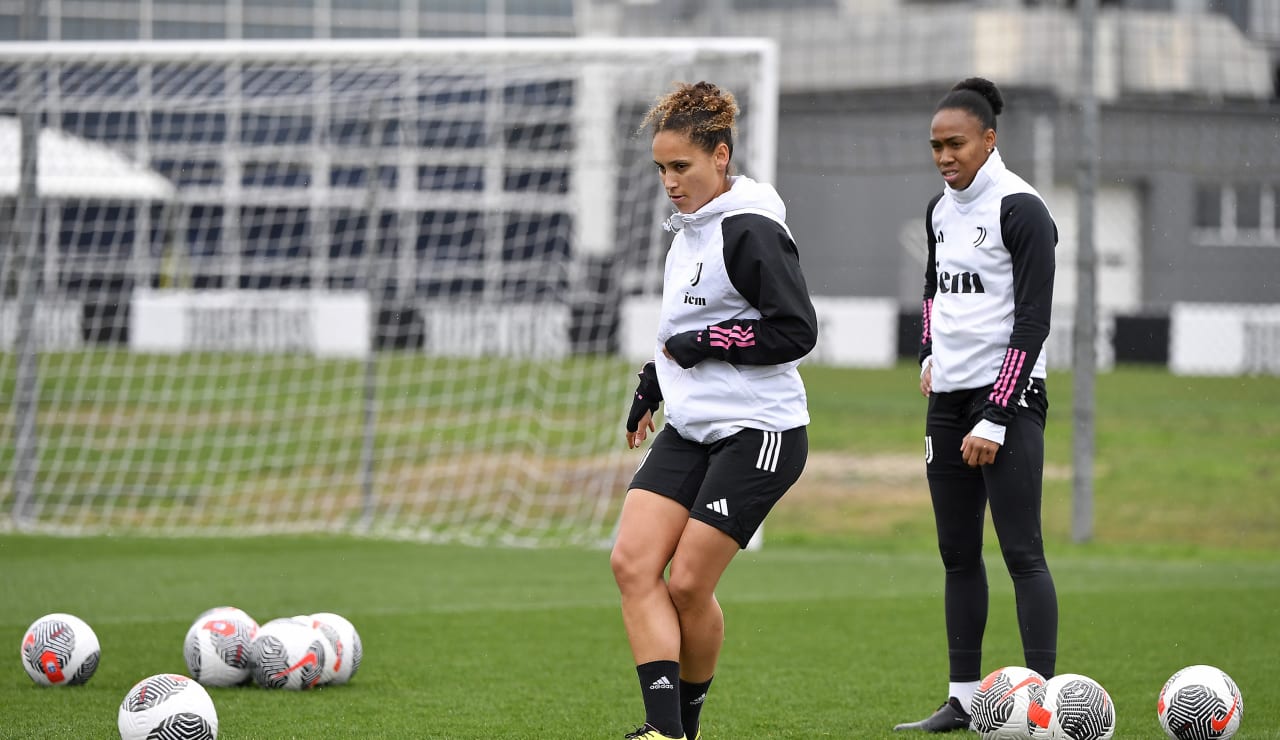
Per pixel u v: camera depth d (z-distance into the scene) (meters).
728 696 20.36
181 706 15.54
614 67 45.25
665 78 47.53
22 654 19.95
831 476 50.81
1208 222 115.94
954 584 18.41
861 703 19.91
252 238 69.19
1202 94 92.69
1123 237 114.62
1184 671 17.00
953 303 17.95
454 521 42.78
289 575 32.53
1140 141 101.44
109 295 64.81
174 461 48.97
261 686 20.08
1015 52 107.38
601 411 59.34
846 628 26.52
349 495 45.84
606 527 42.22
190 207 66.00
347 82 61.25
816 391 73.56
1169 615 28.22
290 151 64.69
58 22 95.12
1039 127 104.25
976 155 17.59
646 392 16.16
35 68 40.56
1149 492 48.19
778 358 14.75
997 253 17.58
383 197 67.69
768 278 14.59
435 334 71.81
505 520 43.00
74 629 20.02
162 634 24.81
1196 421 62.66
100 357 53.28
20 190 40.38
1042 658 17.42
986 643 25.28
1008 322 17.67
